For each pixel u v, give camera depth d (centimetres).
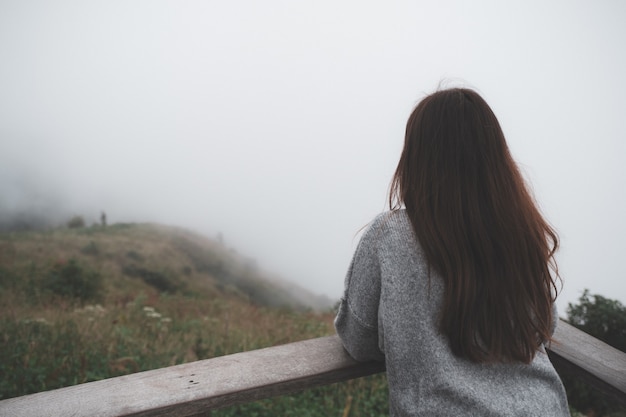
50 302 1116
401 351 110
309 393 351
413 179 116
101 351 417
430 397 105
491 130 113
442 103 115
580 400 477
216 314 1035
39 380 316
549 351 149
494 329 106
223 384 122
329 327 761
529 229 109
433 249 108
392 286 112
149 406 112
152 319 736
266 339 614
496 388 106
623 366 139
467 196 108
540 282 110
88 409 110
